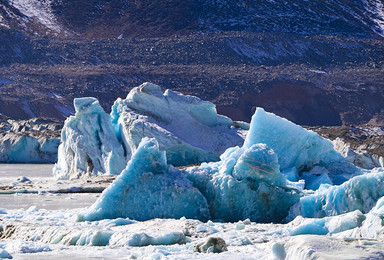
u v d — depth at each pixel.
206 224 58.88
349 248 33.22
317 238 34.50
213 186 69.31
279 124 94.69
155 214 67.62
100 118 148.12
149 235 50.31
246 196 68.19
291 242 34.25
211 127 152.00
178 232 50.50
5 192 104.44
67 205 87.88
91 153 144.38
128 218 65.50
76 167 146.12
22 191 105.31
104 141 144.75
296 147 95.88
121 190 68.12
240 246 47.09
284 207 68.25
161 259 41.22
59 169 153.38
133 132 141.00
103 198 67.88
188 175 71.38
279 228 57.16
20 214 71.25
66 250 47.34
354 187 65.75
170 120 149.38
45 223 62.22
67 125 151.38
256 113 95.06
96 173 142.62
